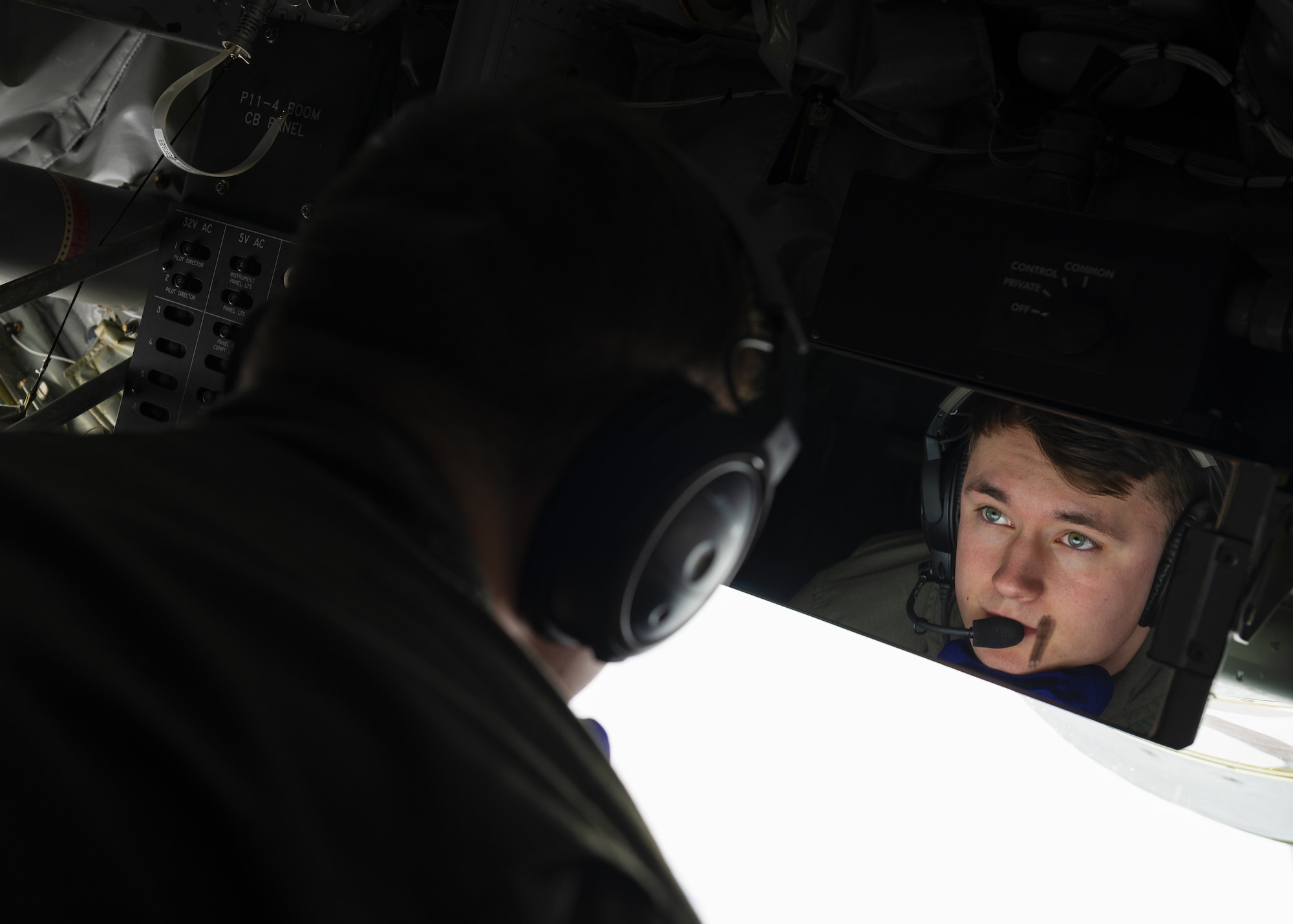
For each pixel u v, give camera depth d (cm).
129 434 34
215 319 153
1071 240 104
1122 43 121
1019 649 106
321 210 37
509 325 34
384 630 27
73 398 155
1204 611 95
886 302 112
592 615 39
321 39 153
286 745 24
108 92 186
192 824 23
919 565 112
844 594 114
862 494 114
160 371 156
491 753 26
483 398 34
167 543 26
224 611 25
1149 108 134
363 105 151
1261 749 123
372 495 32
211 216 153
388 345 34
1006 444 107
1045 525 105
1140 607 101
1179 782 134
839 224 117
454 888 23
